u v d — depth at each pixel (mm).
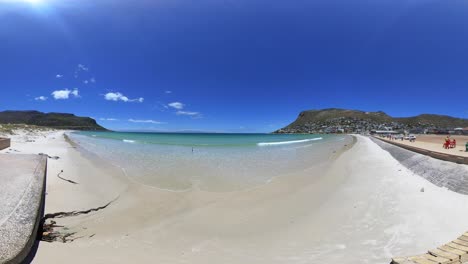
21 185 9008
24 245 5012
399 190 11203
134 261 5656
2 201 7270
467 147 20000
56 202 9250
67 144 35000
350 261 5773
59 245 5969
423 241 6543
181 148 34562
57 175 13055
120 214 8945
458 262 5270
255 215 9031
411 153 20531
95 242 6641
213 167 18438
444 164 13320
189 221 8461
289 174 16078
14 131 44656
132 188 12297
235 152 29875
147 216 8875
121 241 6812
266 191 12109
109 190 11695
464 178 10539
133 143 44406
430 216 7996
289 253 6250
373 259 5820
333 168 17953
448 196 9750
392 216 8266
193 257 6047
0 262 4188
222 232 7613
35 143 31000
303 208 9648
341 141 59594
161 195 11305
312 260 5883
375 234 7102
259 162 21344
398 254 6000
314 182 13797
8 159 14711
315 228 7754
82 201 9727
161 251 6316
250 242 6930
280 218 8719
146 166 18359
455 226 7195
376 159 22531
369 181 13398
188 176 15172
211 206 9984
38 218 6781
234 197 11164
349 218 8383
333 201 10297
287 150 33125
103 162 19750
